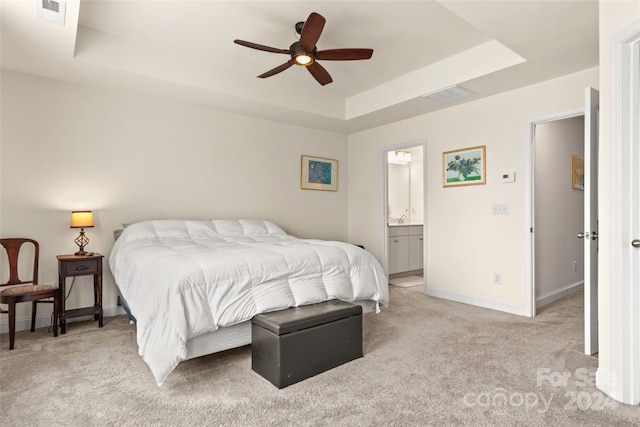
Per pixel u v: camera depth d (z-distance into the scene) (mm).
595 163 2492
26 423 1698
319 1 2566
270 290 2348
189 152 4086
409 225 5832
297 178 4988
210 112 4238
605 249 2018
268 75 3057
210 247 3006
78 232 3414
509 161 3631
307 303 2457
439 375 2191
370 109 4371
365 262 2967
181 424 1694
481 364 2350
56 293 2883
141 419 1734
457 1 2139
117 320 3383
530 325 3188
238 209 4453
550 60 2924
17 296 2652
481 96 3789
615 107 1930
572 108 3189
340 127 5105
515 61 2994
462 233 4055
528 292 3490
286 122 4816
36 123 3223
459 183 4070
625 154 1914
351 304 2488
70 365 2344
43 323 3209
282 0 2557
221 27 2945
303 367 2137
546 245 3992
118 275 2939
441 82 3572
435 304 3971
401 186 6680
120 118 3650
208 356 2502
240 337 2307
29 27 2393
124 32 3025
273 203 4754
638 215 1913
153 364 1940
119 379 2146
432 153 4363
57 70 3117
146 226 3428
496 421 1707
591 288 2484
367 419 1729
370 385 2070
